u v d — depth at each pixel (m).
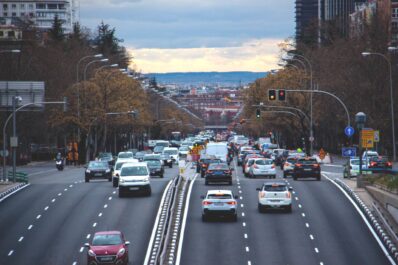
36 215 122.44
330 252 96.25
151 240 102.56
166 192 143.62
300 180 167.00
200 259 92.56
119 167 157.12
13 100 172.00
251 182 163.62
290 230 109.62
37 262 92.56
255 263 90.44
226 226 112.44
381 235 105.38
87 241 103.44
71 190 149.38
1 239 106.31
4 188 154.00
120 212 122.81
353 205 128.75
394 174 145.88
